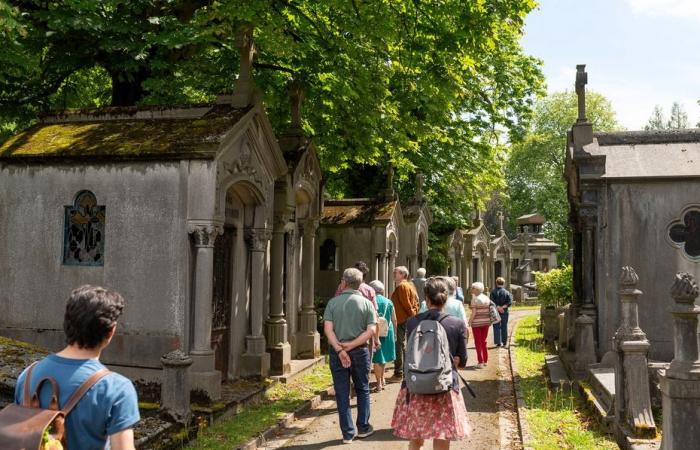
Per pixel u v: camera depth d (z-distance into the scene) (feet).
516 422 28.96
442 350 19.51
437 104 47.09
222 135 29.86
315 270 64.75
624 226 36.96
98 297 9.97
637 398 23.43
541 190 181.88
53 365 9.74
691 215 36.47
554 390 35.27
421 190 79.51
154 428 22.84
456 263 107.24
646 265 36.65
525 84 72.33
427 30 42.47
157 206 30.22
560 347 46.52
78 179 31.50
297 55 45.88
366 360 26.37
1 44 33.78
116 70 40.96
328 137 51.75
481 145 73.61
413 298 39.47
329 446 25.04
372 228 64.34
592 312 37.32
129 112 34.35
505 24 45.52
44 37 38.47
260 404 31.40
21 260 32.19
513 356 49.14
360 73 44.11
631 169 37.22
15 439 8.88
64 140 32.45
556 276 63.10
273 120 51.03
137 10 38.19
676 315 17.76
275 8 42.24
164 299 29.89
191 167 29.81
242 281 36.32
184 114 33.71
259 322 36.70
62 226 31.73
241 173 32.68
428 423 19.53
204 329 29.50
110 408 9.53
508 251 139.54
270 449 24.64
